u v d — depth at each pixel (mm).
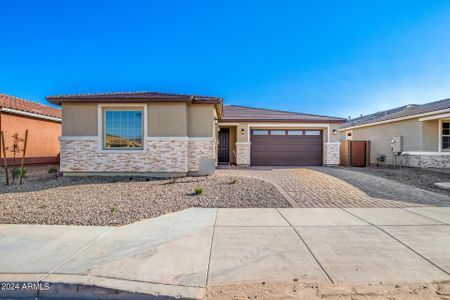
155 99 10906
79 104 11227
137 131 11422
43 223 5590
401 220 5812
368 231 5137
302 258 4008
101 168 11227
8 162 14391
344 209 6762
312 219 5906
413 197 8109
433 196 8250
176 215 6230
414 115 15188
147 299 3174
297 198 7875
